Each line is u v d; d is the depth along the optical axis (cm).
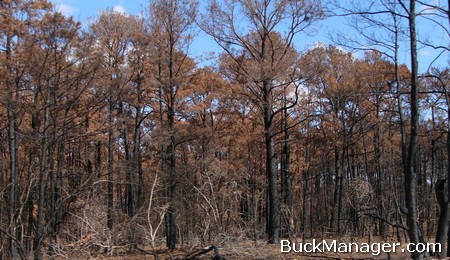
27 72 1302
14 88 1319
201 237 1568
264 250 1387
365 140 2189
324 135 2308
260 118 2458
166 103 2059
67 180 2030
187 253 1331
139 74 2017
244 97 2120
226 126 2447
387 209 2005
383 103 2019
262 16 1956
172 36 1998
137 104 2094
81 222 1238
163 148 2220
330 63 2134
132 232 1425
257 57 1988
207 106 2188
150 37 1988
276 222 1939
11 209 1197
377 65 1970
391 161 2152
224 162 2162
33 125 1367
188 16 1997
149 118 2477
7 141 1606
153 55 1969
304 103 2205
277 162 2877
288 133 2466
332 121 2184
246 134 2442
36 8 1380
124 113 2220
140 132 2481
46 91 1298
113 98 1894
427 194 2477
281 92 2150
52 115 1327
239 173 2117
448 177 1108
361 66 2039
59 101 1289
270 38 1972
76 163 2461
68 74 1249
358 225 1945
